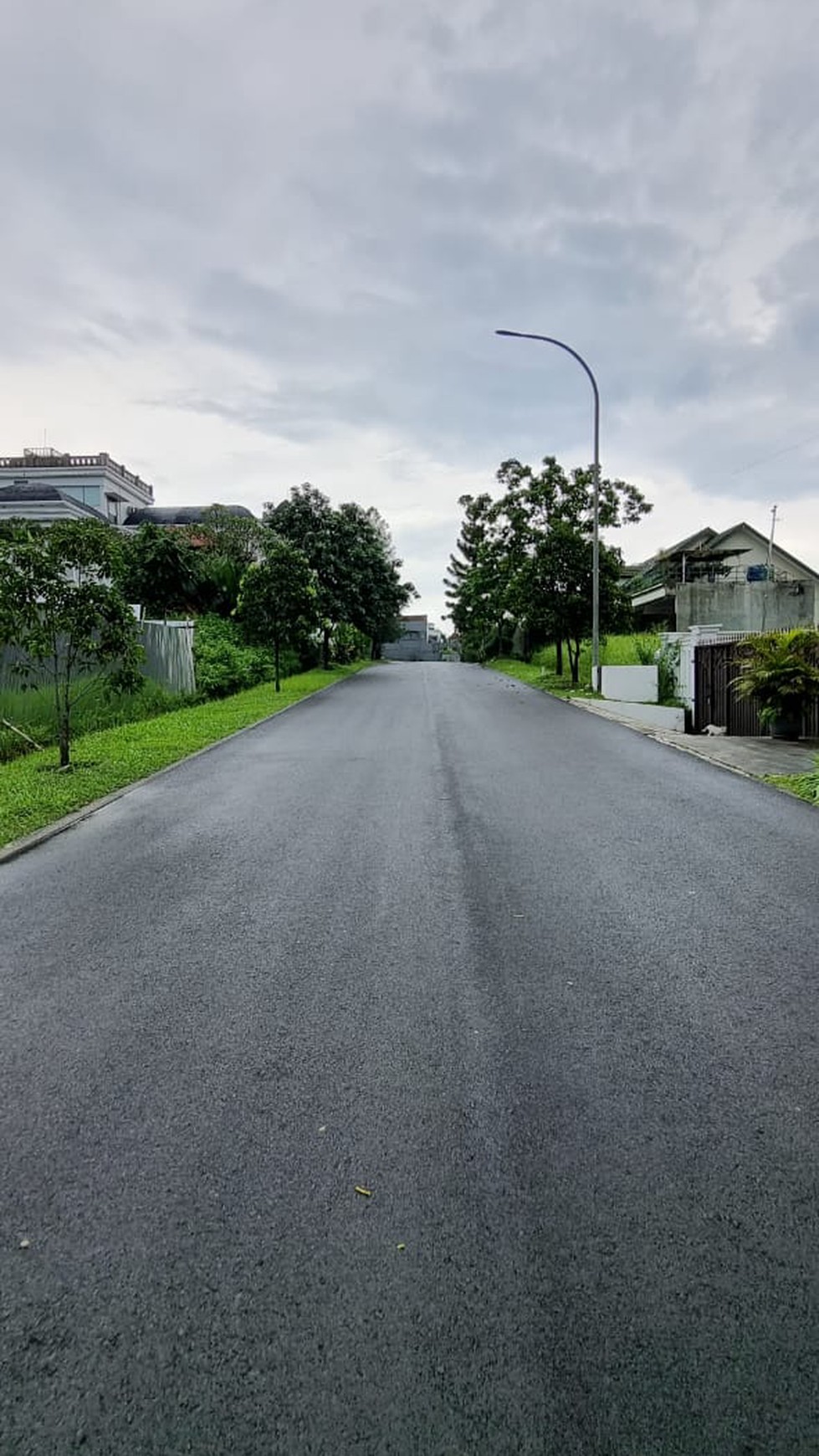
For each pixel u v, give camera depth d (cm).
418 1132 244
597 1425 153
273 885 493
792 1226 204
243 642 2561
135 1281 189
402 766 937
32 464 4428
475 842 585
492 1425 153
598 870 512
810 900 454
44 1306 182
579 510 2411
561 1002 330
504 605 2714
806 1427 153
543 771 892
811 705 1137
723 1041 298
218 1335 174
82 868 537
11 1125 252
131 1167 230
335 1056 291
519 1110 255
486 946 390
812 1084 269
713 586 2645
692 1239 199
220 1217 210
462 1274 189
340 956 382
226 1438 152
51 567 871
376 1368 165
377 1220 207
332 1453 149
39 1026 318
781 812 680
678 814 670
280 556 2183
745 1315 177
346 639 3662
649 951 382
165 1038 306
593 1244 198
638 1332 173
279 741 1166
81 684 1355
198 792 789
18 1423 155
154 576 2616
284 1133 245
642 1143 238
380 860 541
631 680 1767
